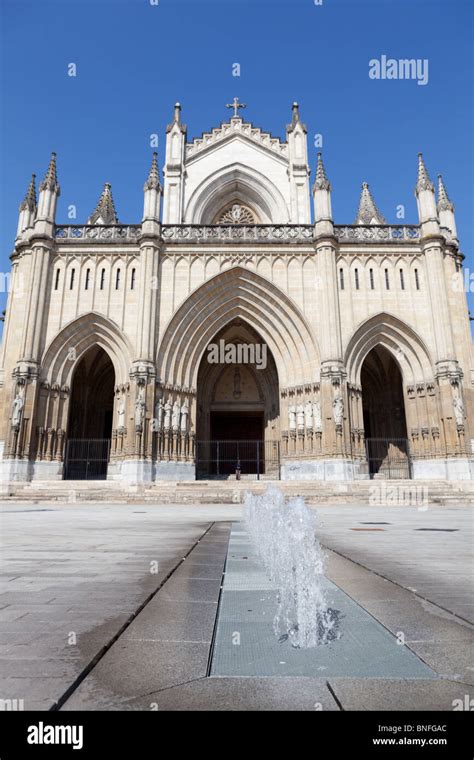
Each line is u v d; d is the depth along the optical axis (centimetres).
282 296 3634
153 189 3722
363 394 4422
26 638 366
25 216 3881
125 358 3497
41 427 3325
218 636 382
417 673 307
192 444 3506
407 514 1927
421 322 3612
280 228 3850
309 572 572
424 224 3734
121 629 393
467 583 587
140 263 3606
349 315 3588
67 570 671
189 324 3619
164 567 696
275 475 3994
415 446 3512
